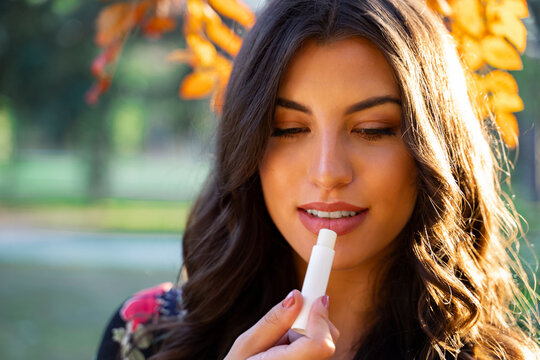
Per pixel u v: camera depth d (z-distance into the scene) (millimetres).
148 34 946
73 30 5953
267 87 633
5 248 5082
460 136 668
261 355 589
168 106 7547
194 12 846
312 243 642
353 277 690
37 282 3814
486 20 751
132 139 13750
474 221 696
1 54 5648
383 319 684
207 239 746
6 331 2781
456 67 685
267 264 729
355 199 625
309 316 586
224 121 694
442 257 664
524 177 3330
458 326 655
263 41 656
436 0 748
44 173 13414
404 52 625
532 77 1644
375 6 636
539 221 1161
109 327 757
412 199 653
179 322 730
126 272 4109
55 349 2541
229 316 732
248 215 709
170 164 16109
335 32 618
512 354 667
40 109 6746
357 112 622
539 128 2150
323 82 620
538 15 1159
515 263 768
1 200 8852
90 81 6449
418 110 625
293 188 643
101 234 5879
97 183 9023
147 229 6188
